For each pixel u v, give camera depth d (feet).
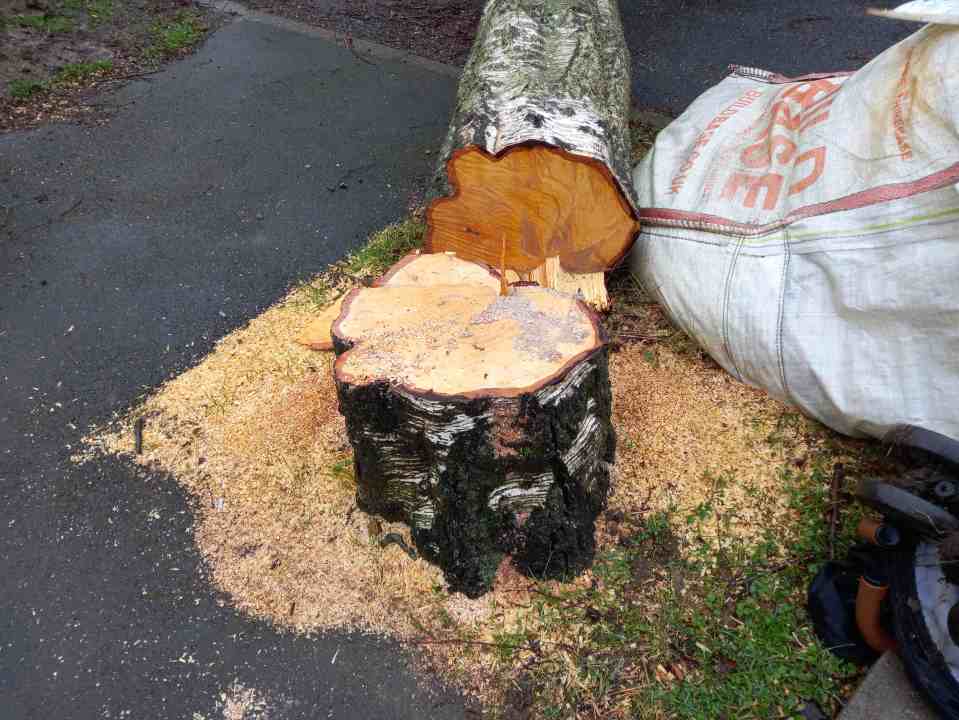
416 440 6.96
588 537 7.78
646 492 8.41
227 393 9.96
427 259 8.61
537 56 10.89
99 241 12.76
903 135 8.18
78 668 7.33
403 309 7.66
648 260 10.34
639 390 9.52
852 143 8.73
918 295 7.57
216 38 19.03
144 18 19.62
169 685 7.18
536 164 9.23
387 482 7.59
